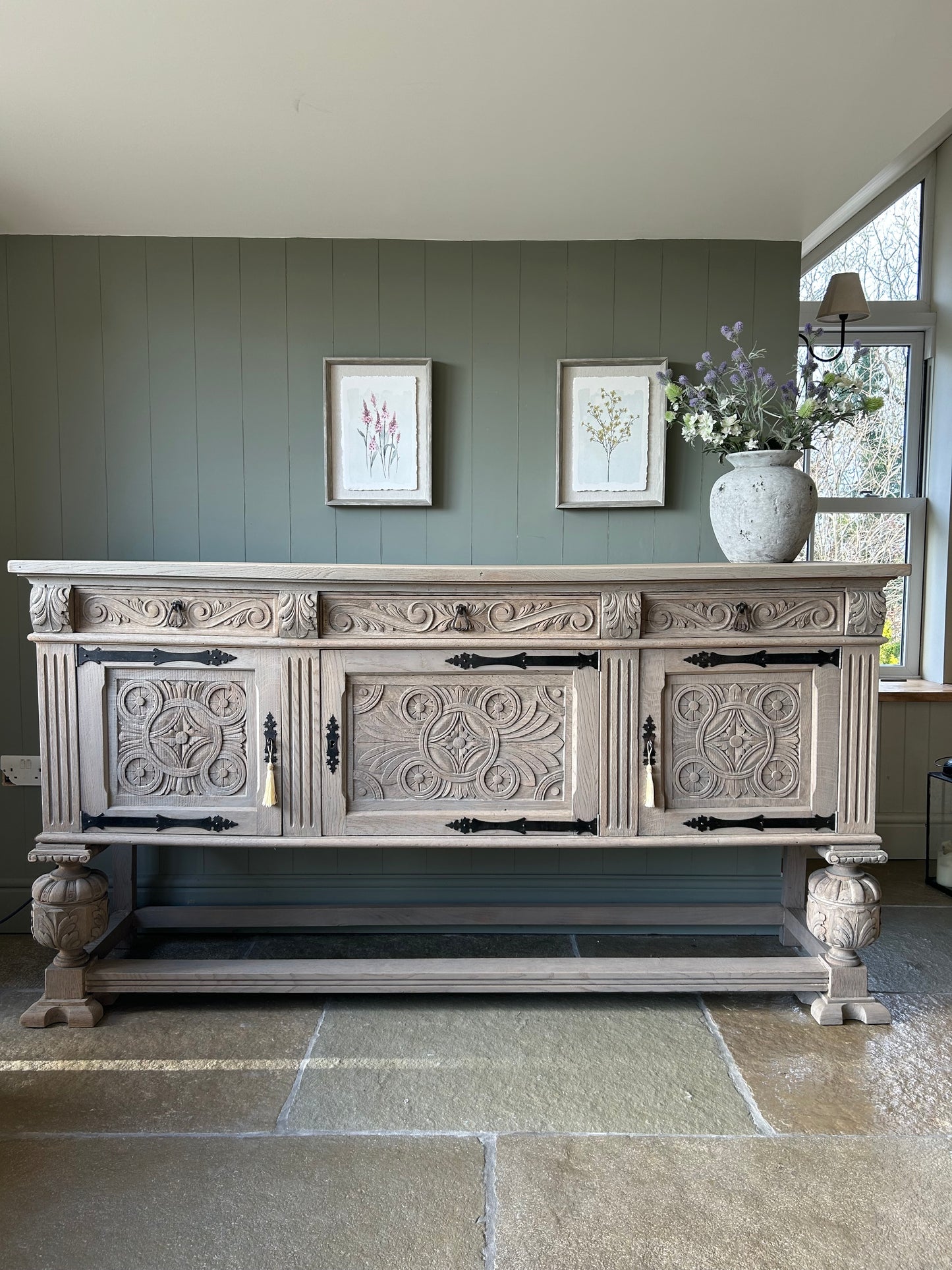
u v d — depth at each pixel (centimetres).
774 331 239
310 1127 159
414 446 237
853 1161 149
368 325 237
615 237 236
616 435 239
